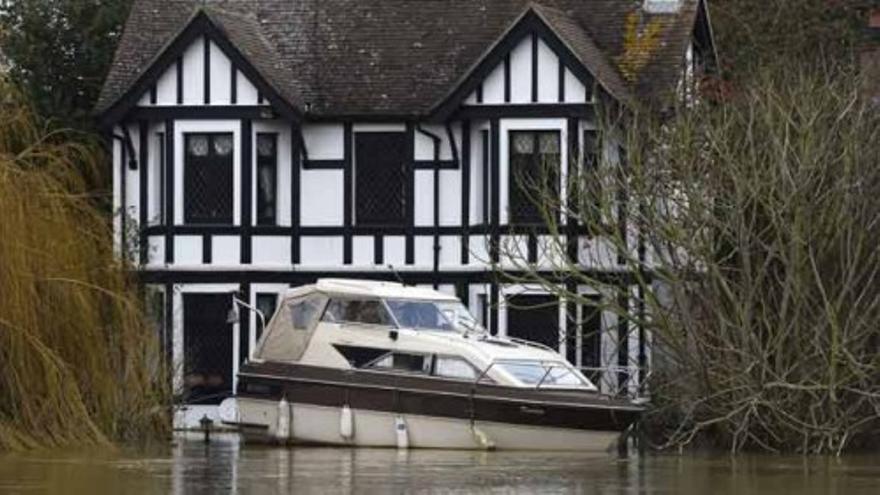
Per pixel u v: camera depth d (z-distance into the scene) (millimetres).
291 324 91750
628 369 93750
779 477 71688
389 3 119312
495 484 66938
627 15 116938
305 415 90188
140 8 120625
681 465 77250
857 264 86000
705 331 87875
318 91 115312
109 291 80938
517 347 89500
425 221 113188
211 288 113750
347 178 114062
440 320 90938
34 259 77625
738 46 128250
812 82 90000
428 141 113375
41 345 76875
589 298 99938
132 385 82125
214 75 113250
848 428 85000
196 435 98875
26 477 67062
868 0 128250
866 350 86875
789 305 85938
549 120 109500
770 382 85312
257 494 62500
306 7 119500
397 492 63562
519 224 109438
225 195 113750
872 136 88438
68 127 112625
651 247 92875
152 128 114188
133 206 114062
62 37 125375
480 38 116938
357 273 113750
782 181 86188
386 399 88438
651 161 90875
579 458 81375
